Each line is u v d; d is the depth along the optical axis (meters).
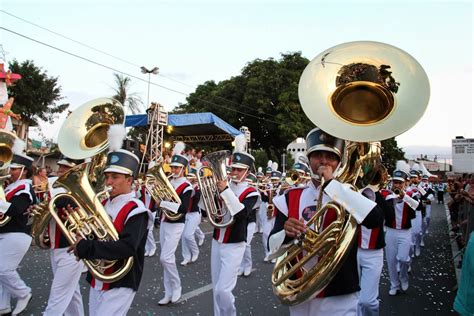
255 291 6.31
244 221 4.63
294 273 2.65
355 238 2.35
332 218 2.59
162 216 5.95
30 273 6.88
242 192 4.81
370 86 2.54
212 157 4.66
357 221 2.31
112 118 3.69
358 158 2.74
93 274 2.89
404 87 2.43
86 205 2.90
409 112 2.35
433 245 11.41
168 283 5.58
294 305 2.50
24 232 4.91
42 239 4.12
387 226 6.25
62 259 4.08
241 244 4.55
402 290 6.42
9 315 4.95
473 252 2.26
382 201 3.55
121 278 3.01
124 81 26.78
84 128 3.63
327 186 2.43
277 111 26.48
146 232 3.26
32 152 17.42
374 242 4.25
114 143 3.24
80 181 2.90
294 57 28.19
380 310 5.50
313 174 2.74
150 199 8.16
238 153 5.09
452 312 5.44
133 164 3.26
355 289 2.67
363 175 2.78
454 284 6.96
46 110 24.30
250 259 7.38
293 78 26.72
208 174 4.80
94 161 3.46
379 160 2.78
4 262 4.75
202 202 5.16
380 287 6.70
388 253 6.25
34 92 23.77
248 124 27.78
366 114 2.56
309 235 2.49
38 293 5.82
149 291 6.10
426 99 2.33
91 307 3.21
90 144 3.64
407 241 6.26
